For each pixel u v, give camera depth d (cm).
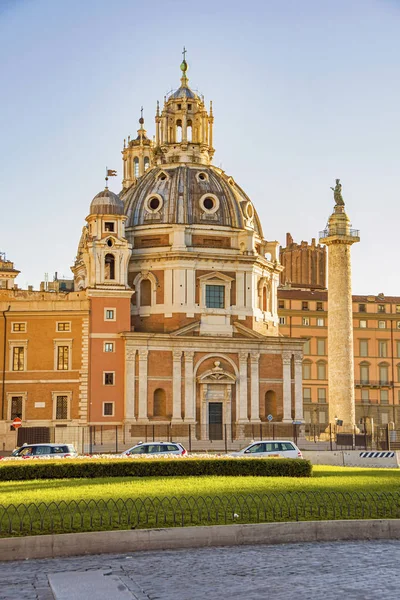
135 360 9906
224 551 3047
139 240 10731
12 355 9738
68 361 9762
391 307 15150
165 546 3084
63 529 3081
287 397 10494
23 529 3072
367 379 14850
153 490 4031
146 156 13662
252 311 10625
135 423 9781
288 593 2511
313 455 7012
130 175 13700
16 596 2511
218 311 10481
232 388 10338
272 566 2822
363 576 2692
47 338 9775
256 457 5347
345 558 2933
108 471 5006
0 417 9631
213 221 10762
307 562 2878
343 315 10606
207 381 10181
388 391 14912
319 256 16412
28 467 4888
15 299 9819
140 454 6184
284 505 3556
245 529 3162
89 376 9725
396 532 3291
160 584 2616
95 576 2688
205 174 11019
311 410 14675
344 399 10494
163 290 10506
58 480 4762
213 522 3247
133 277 10625
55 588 2553
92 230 10069
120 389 9831
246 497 3644
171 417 10019
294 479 4750
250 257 10644
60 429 9262
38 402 9675
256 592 2528
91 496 3791
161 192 10881
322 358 14862
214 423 10225
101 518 3128
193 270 10494
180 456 5706
